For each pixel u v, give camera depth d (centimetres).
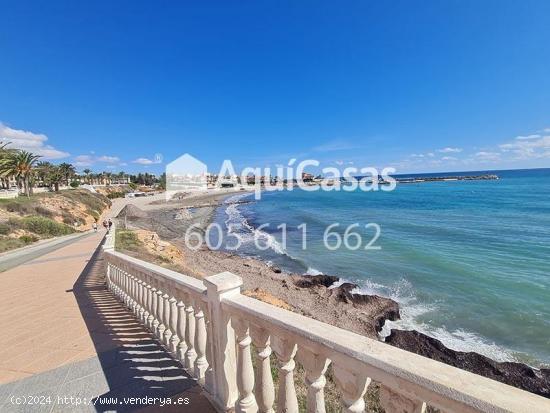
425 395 114
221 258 2294
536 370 809
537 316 1095
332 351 148
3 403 289
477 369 833
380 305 1265
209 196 9981
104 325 481
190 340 313
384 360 127
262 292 1362
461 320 1108
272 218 4475
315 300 1346
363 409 147
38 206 4200
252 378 224
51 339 438
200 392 289
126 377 322
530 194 5962
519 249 2112
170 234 3569
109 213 6153
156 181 13550
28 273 1111
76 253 1641
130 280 542
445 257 1978
